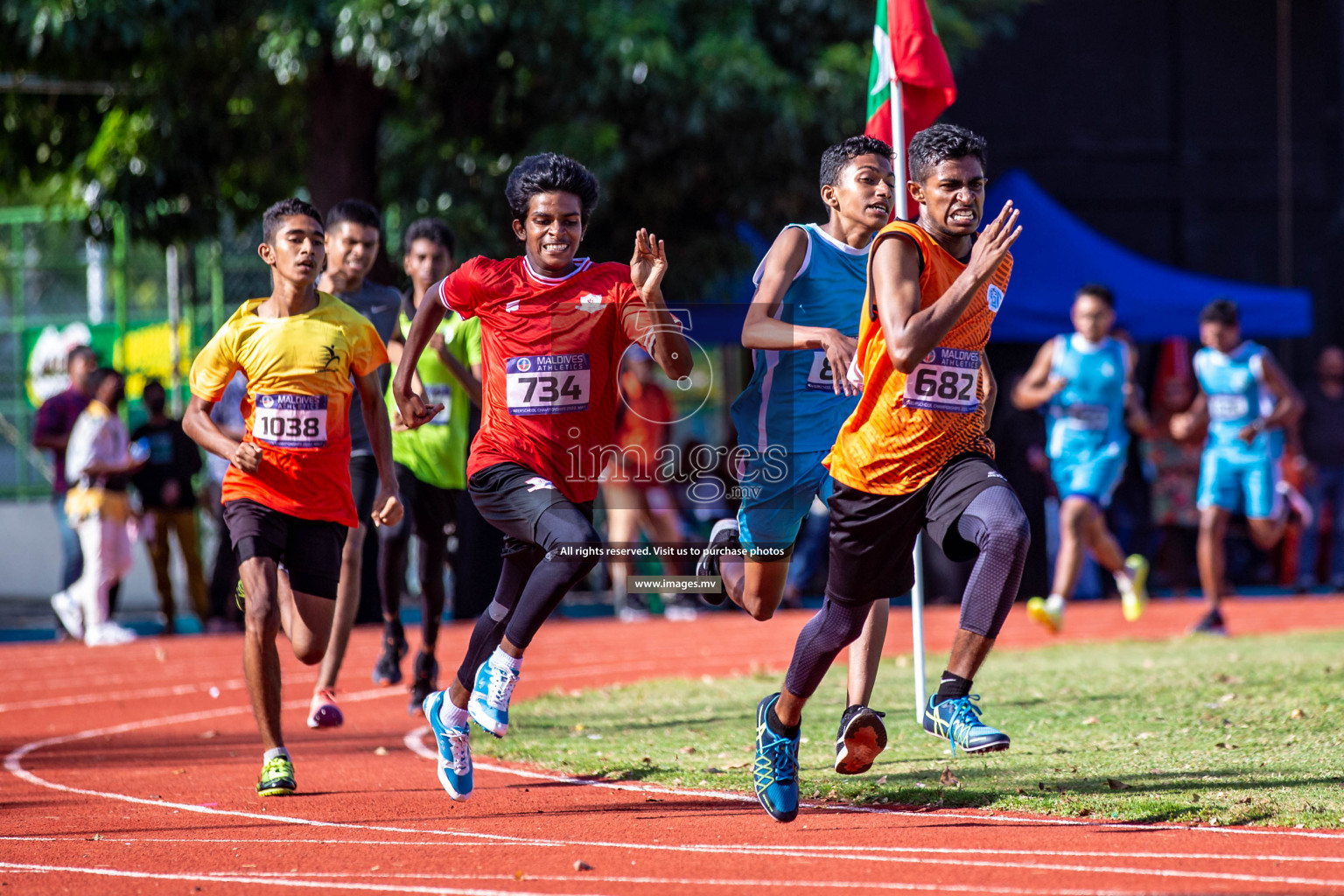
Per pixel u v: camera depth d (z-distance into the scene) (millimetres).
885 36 23203
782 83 48500
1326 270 69688
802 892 12812
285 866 14414
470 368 25078
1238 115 69625
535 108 50719
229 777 20531
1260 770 17625
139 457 47250
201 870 14344
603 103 49594
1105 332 35031
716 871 13758
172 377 58938
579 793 18422
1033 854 14031
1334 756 18391
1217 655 31172
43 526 61250
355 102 48562
